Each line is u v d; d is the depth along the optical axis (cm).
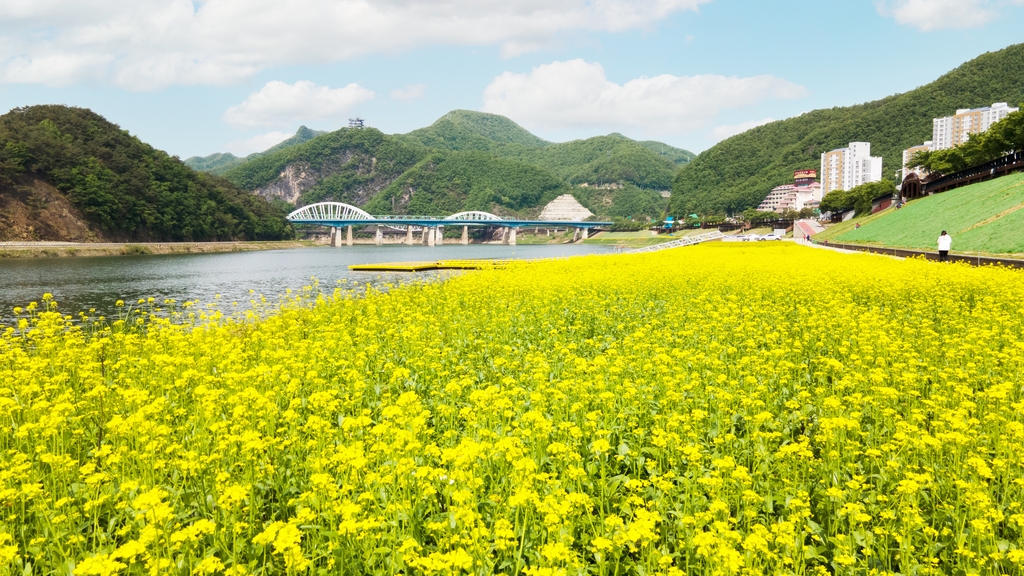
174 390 945
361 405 903
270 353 1164
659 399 873
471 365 1114
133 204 11631
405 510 555
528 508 544
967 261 3084
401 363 1153
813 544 570
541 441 702
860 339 1145
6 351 1187
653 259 4000
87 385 947
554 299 1911
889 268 2581
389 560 490
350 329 1514
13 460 642
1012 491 616
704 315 1579
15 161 10062
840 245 6106
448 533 523
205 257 9956
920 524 527
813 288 2017
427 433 738
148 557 463
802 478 659
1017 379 947
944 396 859
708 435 771
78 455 738
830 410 814
